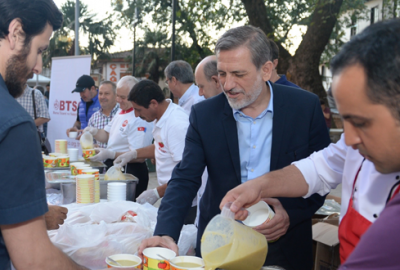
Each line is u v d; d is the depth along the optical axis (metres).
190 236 1.97
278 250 1.80
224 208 1.27
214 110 1.85
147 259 1.29
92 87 5.57
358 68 0.69
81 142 3.87
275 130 1.78
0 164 0.95
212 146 1.82
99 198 2.52
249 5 10.94
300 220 1.75
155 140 3.01
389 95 0.67
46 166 3.50
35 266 1.04
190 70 3.95
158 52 25.19
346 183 1.24
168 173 2.95
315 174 1.46
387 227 0.67
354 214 1.15
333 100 0.79
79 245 1.60
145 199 2.72
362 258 0.68
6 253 1.07
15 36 1.03
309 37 10.64
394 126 0.69
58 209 1.73
